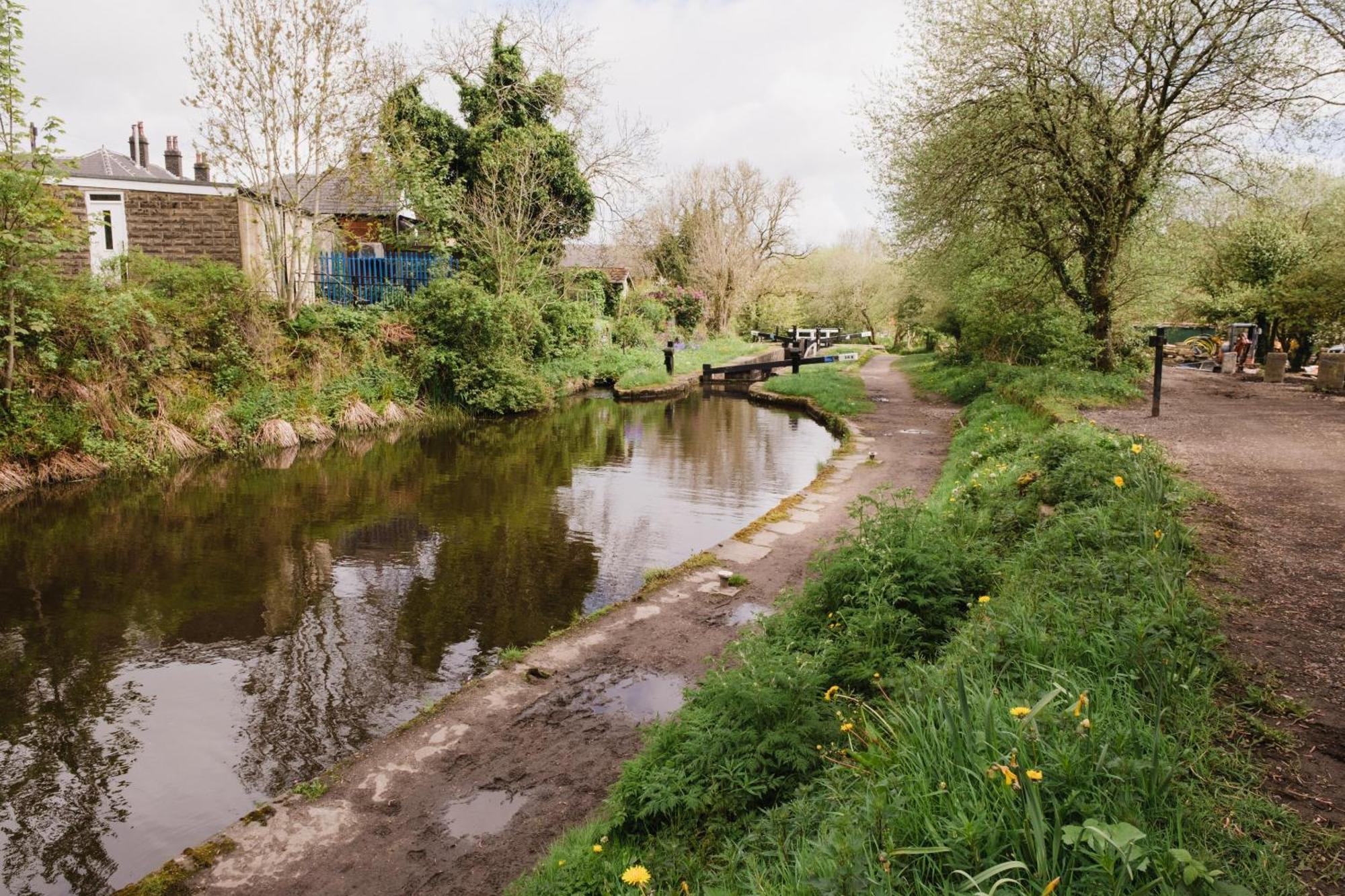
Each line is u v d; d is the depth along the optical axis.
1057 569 4.24
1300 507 5.56
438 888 3.02
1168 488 5.66
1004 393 14.49
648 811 3.00
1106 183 14.85
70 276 13.19
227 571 7.02
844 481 10.05
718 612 5.70
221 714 4.60
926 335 40.53
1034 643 3.28
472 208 19.53
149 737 4.37
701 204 43.44
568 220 22.91
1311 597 3.89
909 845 2.18
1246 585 4.04
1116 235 15.07
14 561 7.23
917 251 18.42
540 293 21.06
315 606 6.22
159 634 5.68
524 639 5.62
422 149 18.64
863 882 1.98
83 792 3.89
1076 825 1.93
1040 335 16.97
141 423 11.23
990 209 15.65
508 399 17.38
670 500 9.87
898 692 3.24
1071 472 5.84
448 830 3.36
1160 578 3.74
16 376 10.09
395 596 6.43
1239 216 23.48
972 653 3.35
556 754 3.92
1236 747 2.62
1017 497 6.18
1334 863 2.07
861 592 4.43
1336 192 24.66
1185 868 1.82
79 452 10.41
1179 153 15.05
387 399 15.34
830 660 3.87
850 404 17.77
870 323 55.94
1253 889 1.93
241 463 11.73
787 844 2.52
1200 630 3.35
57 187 11.06
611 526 8.59
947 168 14.73
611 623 5.52
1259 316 24.34
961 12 14.45
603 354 25.73
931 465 11.06
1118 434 7.21
